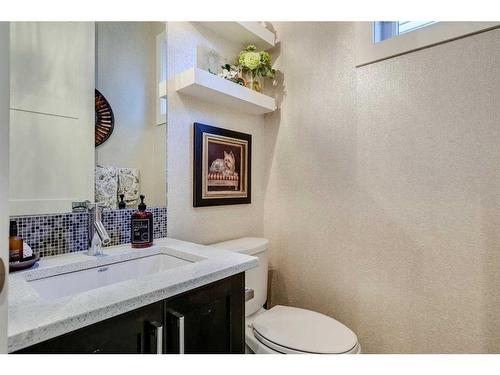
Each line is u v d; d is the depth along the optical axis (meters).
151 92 1.28
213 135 1.54
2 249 0.44
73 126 1.03
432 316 1.25
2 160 0.43
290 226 1.75
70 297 0.63
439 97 1.23
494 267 1.11
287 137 1.77
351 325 1.48
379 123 1.40
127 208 1.18
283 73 1.79
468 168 1.17
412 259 1.30
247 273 1.43
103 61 1.13
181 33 1.41
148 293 0.66
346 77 1.51
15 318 0.53
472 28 1.15
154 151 1.29
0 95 0.43
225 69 1.56
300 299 1.68
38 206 0.94
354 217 1.48
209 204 1.51
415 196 1.29
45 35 0.97
